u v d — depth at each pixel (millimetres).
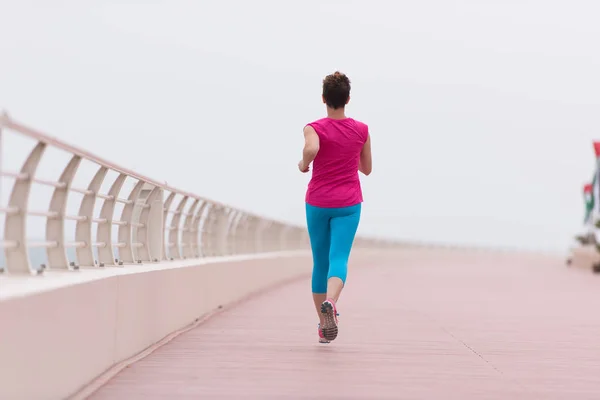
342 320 15570
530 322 15617
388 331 13656
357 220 10469
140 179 11273
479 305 19750
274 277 27906
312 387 8227
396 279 33000
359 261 54281
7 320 6027
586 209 58031
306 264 37500
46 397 6922
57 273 8156
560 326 14898
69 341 7566
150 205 13125
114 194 10430
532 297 22922
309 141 10094
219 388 8117
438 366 9805
